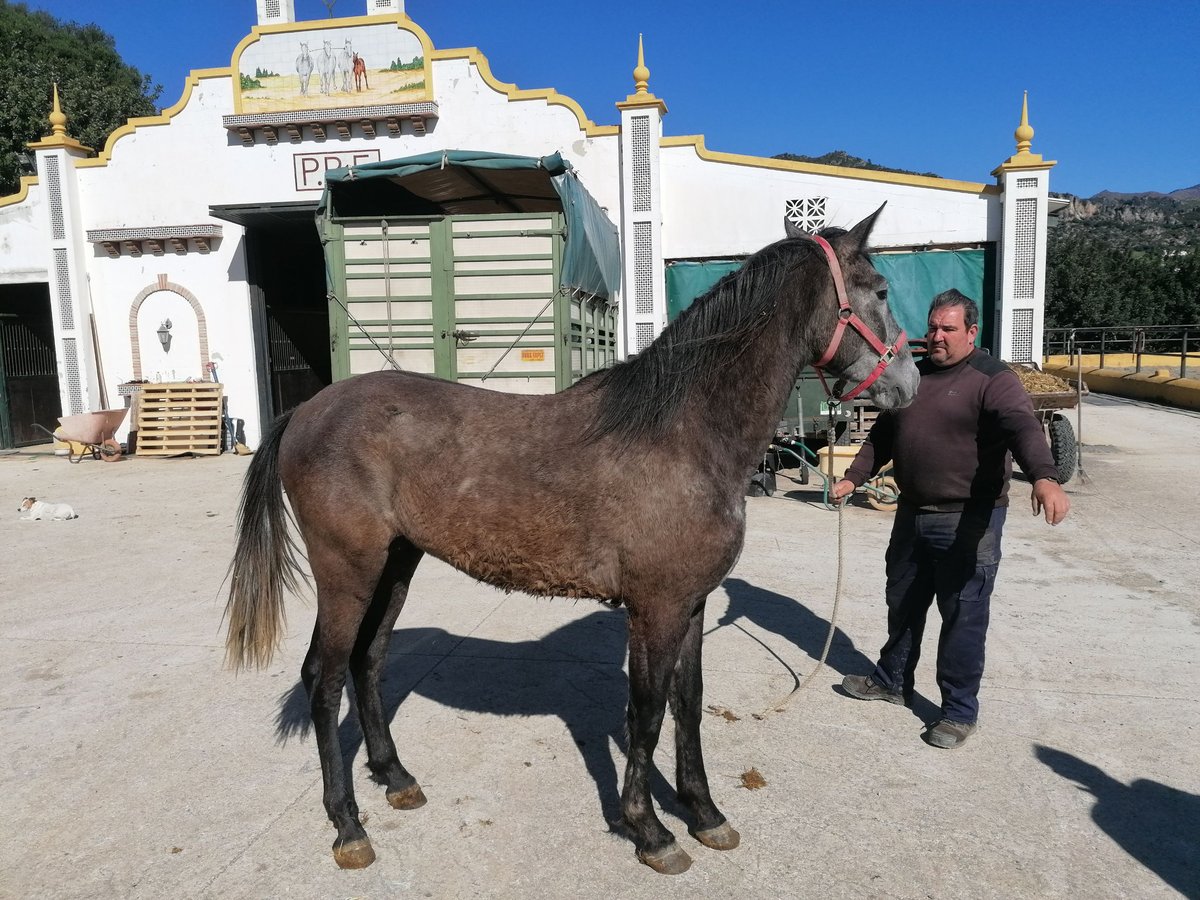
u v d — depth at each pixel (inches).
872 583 230.8
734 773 129.3
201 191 516.7
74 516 327.9
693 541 102.2
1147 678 162.6
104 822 115.7
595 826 115.0
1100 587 224.2
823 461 350.3
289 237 548.4
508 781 127.2
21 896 99.9
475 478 107.7
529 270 330.3
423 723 146.9
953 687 137.9
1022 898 98.9
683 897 99.9
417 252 333.4
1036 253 440.1
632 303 479.8
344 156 503.8
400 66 490.6
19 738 140.6
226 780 127.3
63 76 1034.1
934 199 457.4
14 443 571.2
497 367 336.5
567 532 105.2
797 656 178.1
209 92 508.4
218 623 200.4
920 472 137.3
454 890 101.5
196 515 330.3
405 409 113.1
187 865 106.0
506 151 490.9
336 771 110.2
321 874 104.5
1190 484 375.9
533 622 201.3
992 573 134.6
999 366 132.1
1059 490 112.8
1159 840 109.9
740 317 106.1
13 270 533.3
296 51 495.2
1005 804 119.1
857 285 109.8
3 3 1162.6
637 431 104.7
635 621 105.8
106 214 526.0
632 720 108.5
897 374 110.5
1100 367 917.2
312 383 624.4
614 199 484.4
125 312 533.6
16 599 220.1
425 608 213.0
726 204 476.4
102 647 184.2
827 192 466.3
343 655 111.9
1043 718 146.0
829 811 118.1
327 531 110.4
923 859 106.7
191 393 512.4
